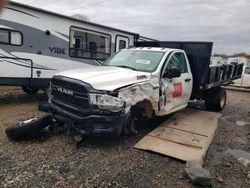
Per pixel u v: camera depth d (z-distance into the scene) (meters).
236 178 4.07
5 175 3.62
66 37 8.94
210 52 7.37
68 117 4.88
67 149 4.68
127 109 4.84
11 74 7.69
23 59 7.88
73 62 9.34
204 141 5.36
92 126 4.60
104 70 5.55
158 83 5.72
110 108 4.55
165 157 4.62
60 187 3.42
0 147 4.59
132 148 4.92
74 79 4.82
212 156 4.94
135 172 4.01
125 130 5.33
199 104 10.25
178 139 5.38
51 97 5.39
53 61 8.67
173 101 6.43
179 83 6.58
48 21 8.34
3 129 5.60
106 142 5.14
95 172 3.90
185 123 6.65
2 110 7.44
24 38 7.81
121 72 5.41
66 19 8.84
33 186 3.40
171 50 6.55
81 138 4.86
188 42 7.79
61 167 3.98
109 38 10.67
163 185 3.68
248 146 5.65
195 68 7.69
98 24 9.94
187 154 4.64
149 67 5.90
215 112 8.46
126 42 11.64
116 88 4.65
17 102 8.73
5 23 7.34
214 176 4.09
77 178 3.69
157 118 7.14
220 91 8.92
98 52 10.26
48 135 5.32
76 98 4.77
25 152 4.44
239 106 10.91
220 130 6.79
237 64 10.62
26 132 4.90
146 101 5.51
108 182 3.64
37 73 8.28
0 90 10.92
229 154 5.10
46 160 4.18
